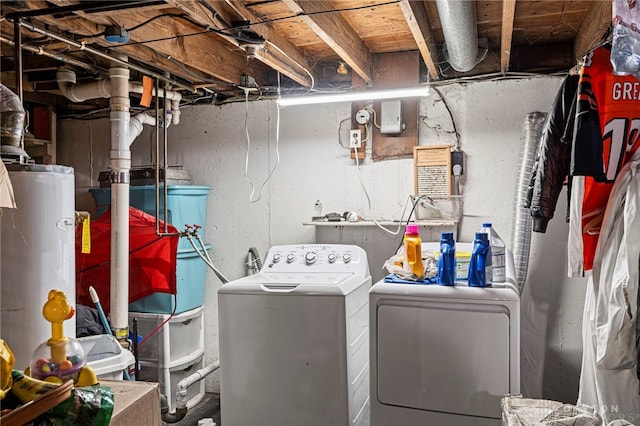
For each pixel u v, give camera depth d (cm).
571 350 288
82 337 246
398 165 314
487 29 272
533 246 291
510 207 295
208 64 281
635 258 169
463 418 206
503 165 296
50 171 177
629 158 181
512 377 200
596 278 192
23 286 172
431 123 308
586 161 174
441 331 208
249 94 340
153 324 311
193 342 336
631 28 137
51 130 372
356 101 321
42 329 175
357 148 319
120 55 255
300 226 336
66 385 89
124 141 275
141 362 312
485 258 210
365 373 265
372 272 321
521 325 293
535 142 271
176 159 362
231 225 352
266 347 241
